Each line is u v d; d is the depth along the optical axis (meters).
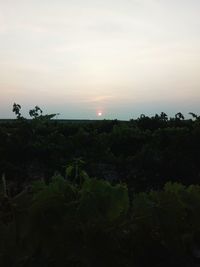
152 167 13.98
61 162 13.54
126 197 3.11
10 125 15.58
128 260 3.11
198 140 14.16
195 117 16.80
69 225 3.02
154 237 3.21
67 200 3.13
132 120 19.02
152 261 3.26
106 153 14.20
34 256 3.04
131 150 15.59
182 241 3.28
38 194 3.05
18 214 3.05
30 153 13.80
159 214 3.17
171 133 14.55
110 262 3.00
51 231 3.01
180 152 14.15
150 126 18.39
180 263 3.31
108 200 3.06
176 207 3.22
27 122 14.55
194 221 3.39
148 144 14.75
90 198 3.02
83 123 18.92
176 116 18.36
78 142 14.28
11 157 13.73
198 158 14.25
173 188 3.55
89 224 3.02
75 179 3.38
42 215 3.02
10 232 3.04
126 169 14.02
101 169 13.89
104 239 3.02
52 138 14.41
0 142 13.77
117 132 15.75
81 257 2.96
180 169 14.11
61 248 3.00
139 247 3.18
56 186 3.14
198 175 14.34
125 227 3.12
